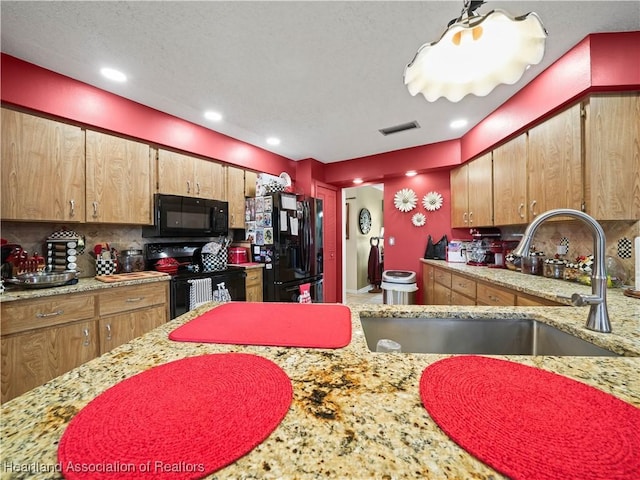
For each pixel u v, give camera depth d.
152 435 0.40
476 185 2.85
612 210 1.56
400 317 1.12
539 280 1.93
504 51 1.02
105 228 2.39
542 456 0.36
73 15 1.40
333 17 1.43
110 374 0.60
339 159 4.01
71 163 1.95
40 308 1.65
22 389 1.58
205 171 2.86
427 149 3.34
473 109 2.44
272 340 0.79
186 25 1.47
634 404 0.48
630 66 1.49
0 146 1.67
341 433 0.41
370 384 0.55
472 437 0.40
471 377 0.57
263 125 2.79
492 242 2.81
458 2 1.34
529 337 1.08
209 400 0.49
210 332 0.85
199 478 0.33
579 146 1.65
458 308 1.15
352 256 5.55
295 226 3.41
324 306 1.18
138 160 2.33
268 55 1.73
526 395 0.50
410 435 0.40
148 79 1.98
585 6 1.34
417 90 1.17
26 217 1.76
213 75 1.93
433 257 3.56
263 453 0.37
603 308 0.86
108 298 1.94
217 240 3.30
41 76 1.81
